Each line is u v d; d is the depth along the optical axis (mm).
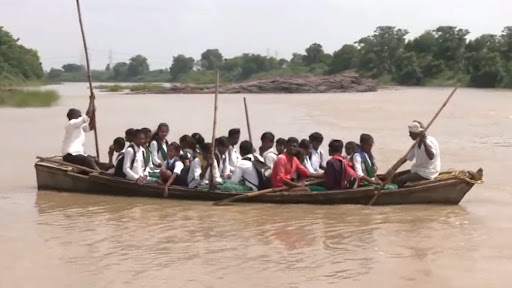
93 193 11227
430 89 71500
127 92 70625
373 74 94375
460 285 6328
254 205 10234
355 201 10227
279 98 51500
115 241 8102
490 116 29047
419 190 10156
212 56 140000
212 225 8953
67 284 6461
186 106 40094
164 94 64812
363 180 10461
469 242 7930
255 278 6617
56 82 168375
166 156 11750
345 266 7008
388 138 20031
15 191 11570
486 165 14336
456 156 15875
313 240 8133
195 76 131250
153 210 9938
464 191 10148
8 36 81250
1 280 6578
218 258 7344
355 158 10586
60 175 11359
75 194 11242
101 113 33531
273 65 120562
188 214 9656
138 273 6797
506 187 11680
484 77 74250
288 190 10305
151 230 8688
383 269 6879
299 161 10906
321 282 6477
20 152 17109
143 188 10797
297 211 9828
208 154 10781
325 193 10156
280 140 11375
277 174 10422
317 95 57562
